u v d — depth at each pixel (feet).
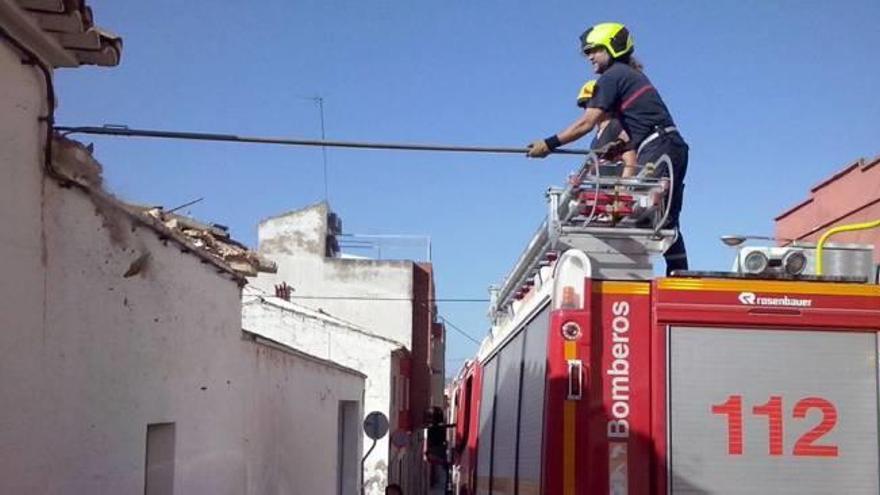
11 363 17.03
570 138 22.98
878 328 19.22
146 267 24.23
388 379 111.24
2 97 16.78
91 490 20.94
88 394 20.75
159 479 26.89
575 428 18.75
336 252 151.84
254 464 37.24
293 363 44.78
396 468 121.29
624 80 23.12
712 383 19.02
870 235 34.65
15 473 17.25
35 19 17.53
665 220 20.36
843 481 18.93
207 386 30.45
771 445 18.95
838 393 19.11
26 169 17.63
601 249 20.54
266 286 142.00
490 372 33.32
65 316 19.45
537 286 22.62
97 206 20.88
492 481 30.37
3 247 16.76
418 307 152.35
